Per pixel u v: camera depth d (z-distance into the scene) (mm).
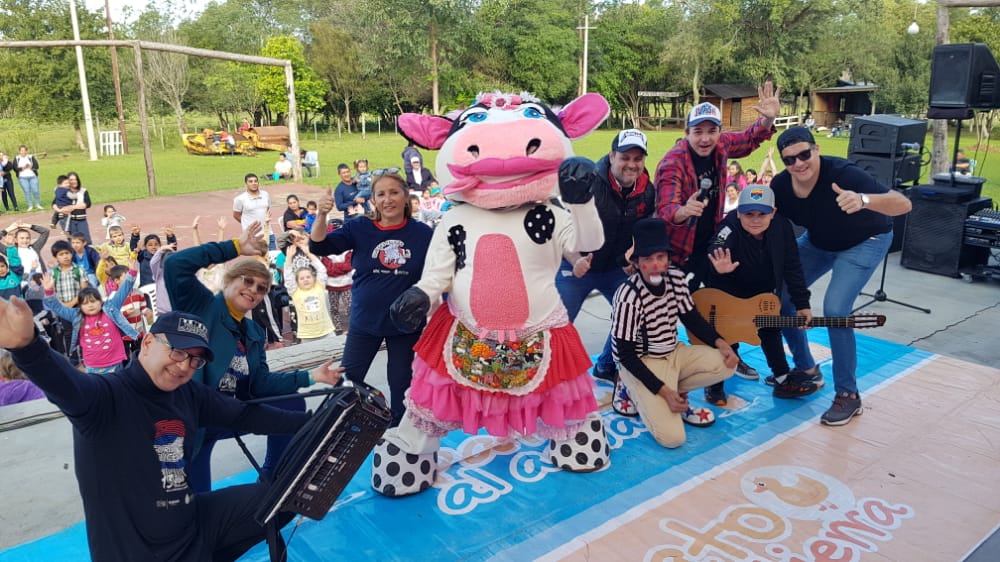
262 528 2975
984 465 4285
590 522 3744
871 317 4598
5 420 5129
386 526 3740
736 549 3529
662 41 50938
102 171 28188
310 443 2805
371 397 2904
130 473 2582
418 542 3602
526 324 3732
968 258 8719
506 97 3902
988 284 8367
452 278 3801
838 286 4809
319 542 3607
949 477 4160
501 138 3570
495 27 47625
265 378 3648
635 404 4633
